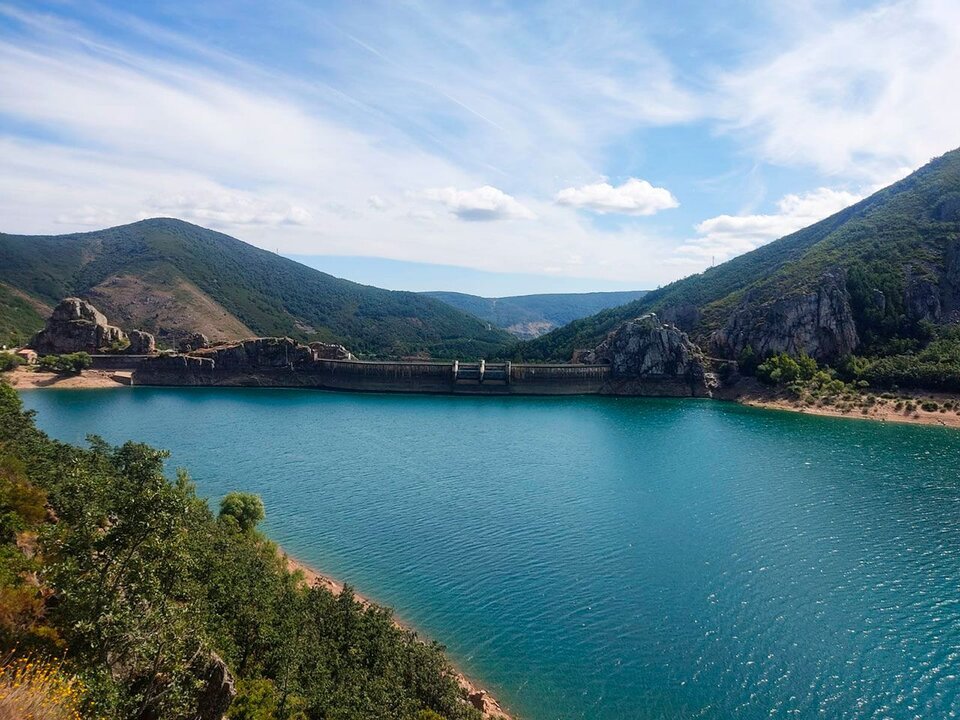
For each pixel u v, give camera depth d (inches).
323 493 4192.9
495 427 6801.2
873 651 2263.8
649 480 4549.7
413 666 1882.4
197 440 5846.5
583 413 7775.6
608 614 2549.2
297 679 1571.1
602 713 1975.9
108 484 1648.6
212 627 1557.6
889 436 6048.2
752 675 2149.4
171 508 1360.7
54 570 1245.7
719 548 3203.7
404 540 3334.2
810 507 3828.7
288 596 2039.9
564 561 3058.6
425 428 6717.5
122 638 1144.8
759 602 2628.0
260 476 4608.8
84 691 986.7
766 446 5659.5
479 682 2123.5
